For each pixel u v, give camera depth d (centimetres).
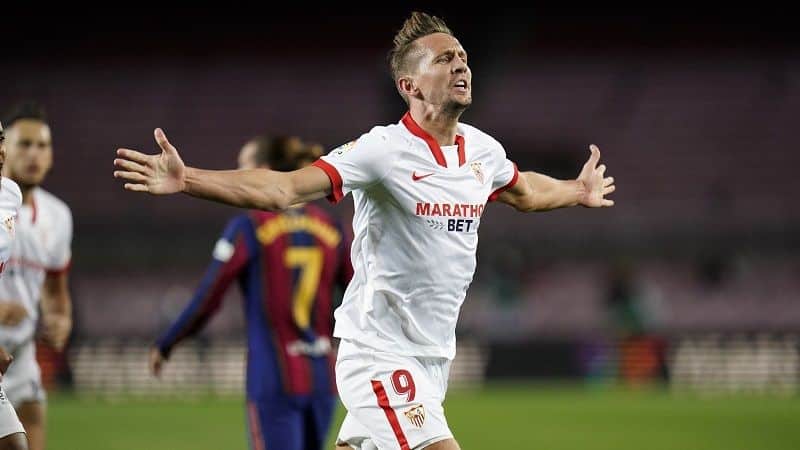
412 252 1831
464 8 12688
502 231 9588
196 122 11662
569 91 11925
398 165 1798
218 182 1642
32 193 2530
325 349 2391
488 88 12006
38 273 2525
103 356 6862
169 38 12775
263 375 2325
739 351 7181
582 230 9600
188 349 6925
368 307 1875
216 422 4978
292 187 1709
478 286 9081
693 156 10931
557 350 7244
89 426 4791
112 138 11394
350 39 12794
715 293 9288
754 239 9375
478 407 5741
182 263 9431
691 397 6444
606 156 10988
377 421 1855
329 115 11812
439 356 1894
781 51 12288
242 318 8550
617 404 5912
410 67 1852
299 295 2359
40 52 12606
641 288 8181
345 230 2467
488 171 1914
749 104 11588
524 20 12694
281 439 2309
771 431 4588
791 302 9181
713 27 12425
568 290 9356
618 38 12544
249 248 2358
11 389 2492
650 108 11606
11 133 2459
